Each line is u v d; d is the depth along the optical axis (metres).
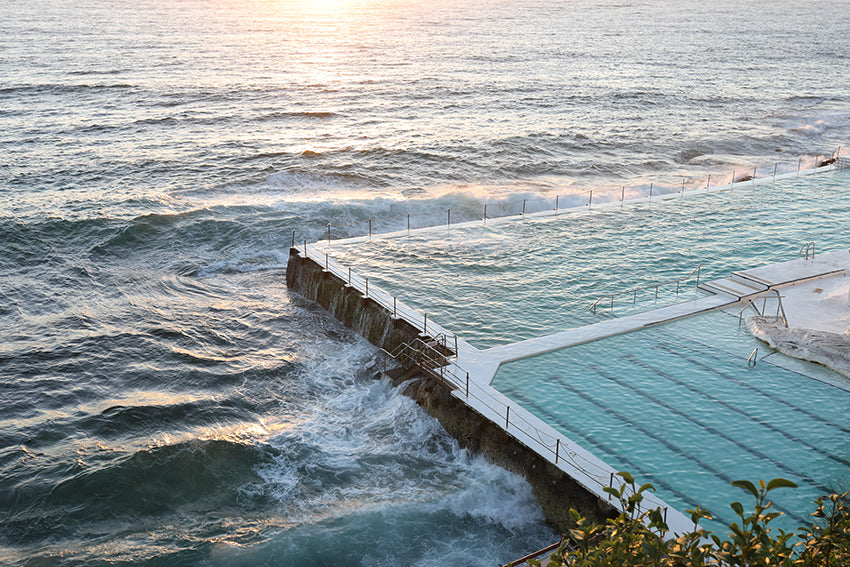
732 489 13.17
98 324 23.72
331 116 57.22
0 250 28.97
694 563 5.50
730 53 102.56
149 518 14.59
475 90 69.56
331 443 17.09
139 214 33.19
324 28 130.62
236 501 15.05
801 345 18.36
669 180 41.72
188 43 98.69
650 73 82.88
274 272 28.52
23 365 20.84
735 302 21.72
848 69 88.94
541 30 133.00
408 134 51.28
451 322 20.36
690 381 17.17
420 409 17.67
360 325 22.33
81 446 16.91
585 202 36.78
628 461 14.03
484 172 42.69
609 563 5.63
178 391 19.61
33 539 13.95
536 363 18.09
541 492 14.19
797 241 26.83
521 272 24.28
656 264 24.81
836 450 14.36
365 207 34.66
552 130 53.41
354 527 14.09
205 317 24.28
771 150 50.06
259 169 41.75
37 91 61.69
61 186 37.47
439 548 13.61
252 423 18.09
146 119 53.69
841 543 5.77
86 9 141.25
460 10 189.50
